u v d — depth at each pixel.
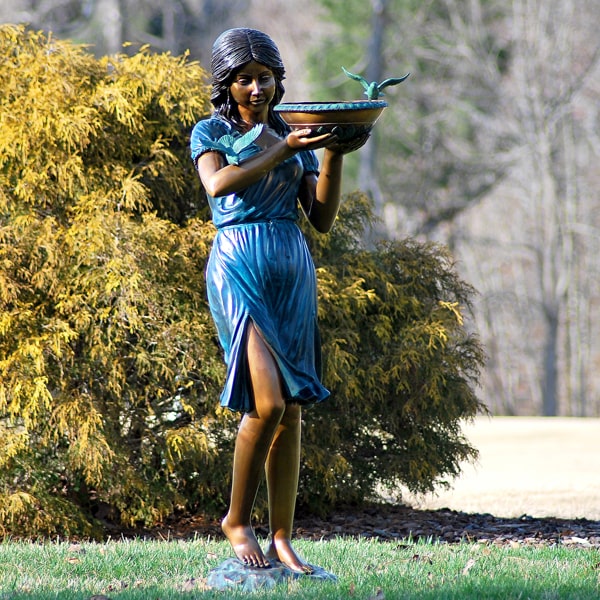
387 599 10.59
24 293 20.81
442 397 22.27
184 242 20.95
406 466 22.62
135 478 20.25
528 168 75.38
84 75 22.61
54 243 20.30
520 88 68.50
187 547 15.82
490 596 10.88
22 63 22.47
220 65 11.21
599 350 82.94
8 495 19.92
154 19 77.12
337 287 22.08
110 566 13.26
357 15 66.00
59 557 14.33
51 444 20.91
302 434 22.00
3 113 21.39
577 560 13.91
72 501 21.47
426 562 13.70
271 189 11.14
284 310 11.02
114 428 20.83
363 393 22.23
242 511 11.38
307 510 23.05
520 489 31.09
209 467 21.38
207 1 76.12
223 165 10.97
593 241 77.56
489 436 47.69
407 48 68.31
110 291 19.91
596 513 25.75
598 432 49.12
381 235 59.31
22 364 19.83
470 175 71.69
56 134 21.06
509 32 69.88
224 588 11.09
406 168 70.94
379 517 22.64
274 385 10.78
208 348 20.52
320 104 10.17
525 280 84.00
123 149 21.92
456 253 81.06
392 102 69.00
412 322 22.75
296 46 70.88
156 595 10.75
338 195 11.29
